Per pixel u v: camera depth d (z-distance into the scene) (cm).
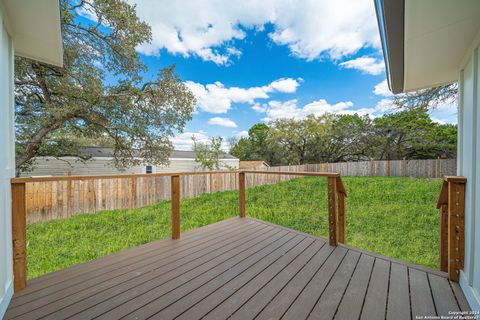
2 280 148
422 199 588
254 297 166
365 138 1291
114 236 396
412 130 1127
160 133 796
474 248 154
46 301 162
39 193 516
